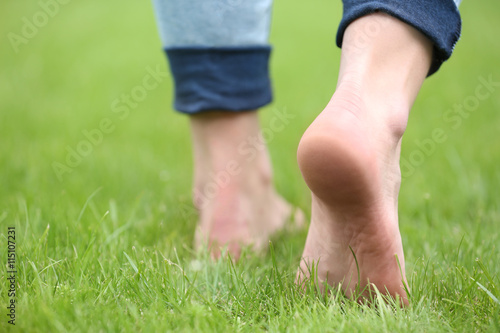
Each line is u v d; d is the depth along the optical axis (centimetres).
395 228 72
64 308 68
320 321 67
